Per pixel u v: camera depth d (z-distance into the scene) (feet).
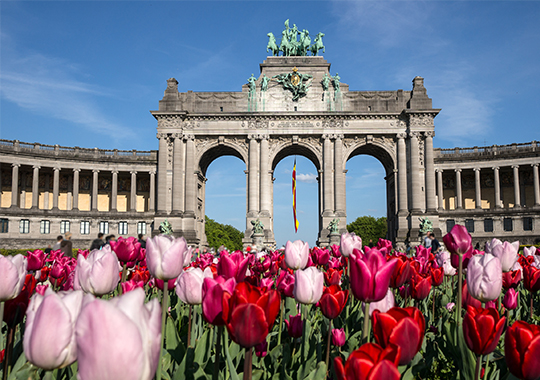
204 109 303.48
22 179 342.23
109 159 339.77
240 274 20.22
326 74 307.58
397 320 13.33
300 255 25.26
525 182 352.08
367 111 296.71
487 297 20.15
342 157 297.94
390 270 16.48
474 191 360.48
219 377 18.47
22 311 18.69
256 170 293.23
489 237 329.93
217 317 15.06
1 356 20.04
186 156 298.56
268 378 20.77
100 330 8.18
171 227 279.90
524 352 13.61
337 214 285.64
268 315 13.55
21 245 315.17
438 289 46.80
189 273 18.01
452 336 23.86
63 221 328.70
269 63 309.22
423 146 292.40
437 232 280.51
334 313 19.77
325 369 18.28
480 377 19.70
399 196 291.79
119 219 335.67
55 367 11.48
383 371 10.30
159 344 9.48
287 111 296.51
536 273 26.02
